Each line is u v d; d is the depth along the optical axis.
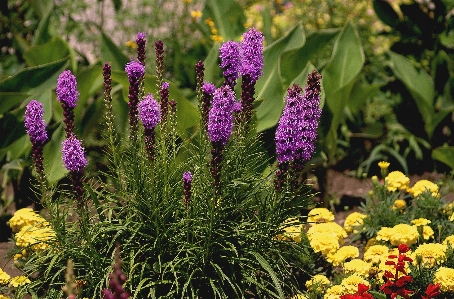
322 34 2.84
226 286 2.10
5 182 2.77
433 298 2.09
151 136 1.95
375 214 2.44
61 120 2.78
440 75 3.05
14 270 2.38
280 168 2.03
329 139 2.77
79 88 2.80
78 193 1.96
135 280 2.05
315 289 2.09
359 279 2.03
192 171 2.12
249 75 2.01
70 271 1.48
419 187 2.50
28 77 2.78
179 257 2.08
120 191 2.09
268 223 2.07
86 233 2.00
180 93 2.52
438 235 2.38
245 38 1.99
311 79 1.95
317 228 2.29
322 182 2.79
